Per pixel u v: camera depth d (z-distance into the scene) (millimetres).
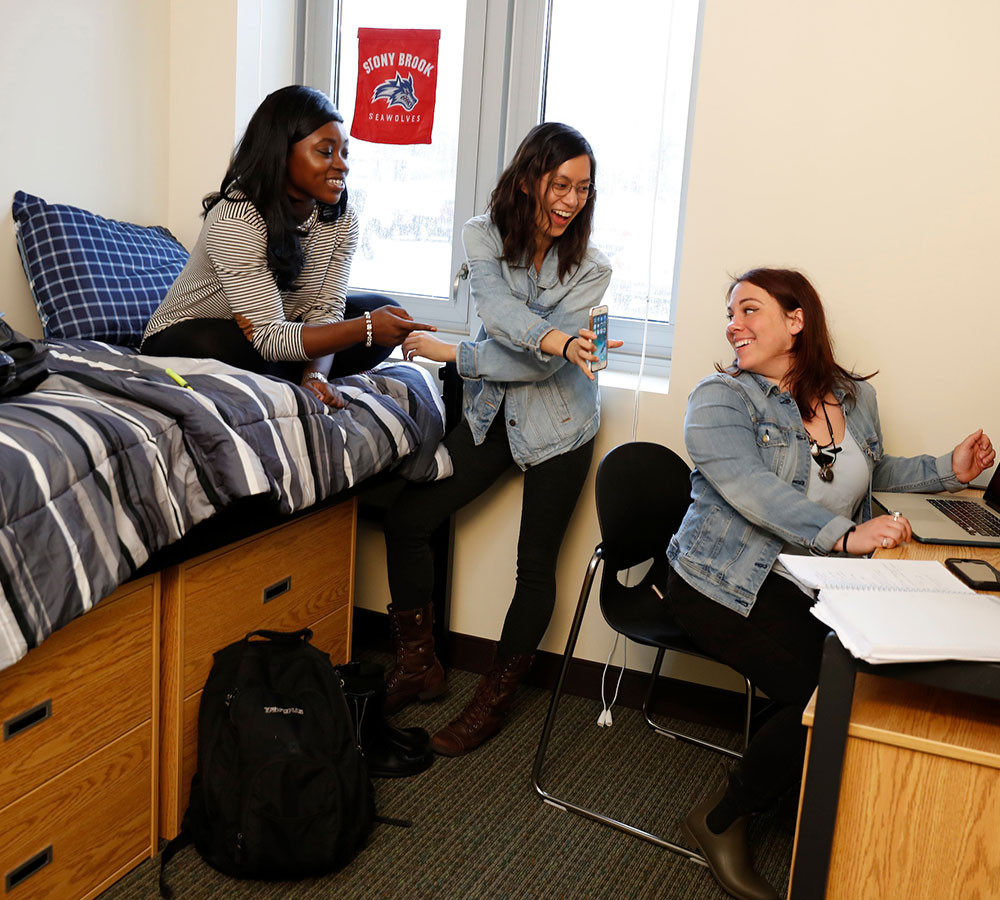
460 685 2730
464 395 2498
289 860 1808
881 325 2303
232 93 2822
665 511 2287
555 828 2109
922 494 2115
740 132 2350
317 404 2070
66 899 1706
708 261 2420
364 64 2992
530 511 2408
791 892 1356
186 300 2244
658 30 2693
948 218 2219
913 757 1276
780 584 1893
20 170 2475
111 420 1612
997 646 1227
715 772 2367
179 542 1775
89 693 1685
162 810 1943
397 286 3082
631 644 2643
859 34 2230
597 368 2174
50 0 2479
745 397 1958
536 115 2824
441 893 1870
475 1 2818
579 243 2316
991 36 2141
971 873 1280
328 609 2398
